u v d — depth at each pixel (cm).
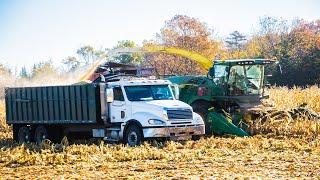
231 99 3178
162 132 2630
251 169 1905
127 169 1988
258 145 2527
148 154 2277
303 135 2820
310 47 8800
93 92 2777
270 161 2086
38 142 3078
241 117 3134
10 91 3216
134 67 3378
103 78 2844
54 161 2236
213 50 8600
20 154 2361
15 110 3192
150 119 2634
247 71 3216
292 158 2139
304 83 8481
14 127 3256
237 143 2556
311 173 1800
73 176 1855
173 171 1898
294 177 1733
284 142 2544
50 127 3019
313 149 2378
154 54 7769
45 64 8138
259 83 3247
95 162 2200
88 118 2805
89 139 3045
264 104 3247
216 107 3228
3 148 2636
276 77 8119
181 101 3031
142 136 2644
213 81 3238
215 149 2425
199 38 8444
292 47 9088
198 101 3209
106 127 2816
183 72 7756
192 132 2711
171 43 8444
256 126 3020
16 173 1981
